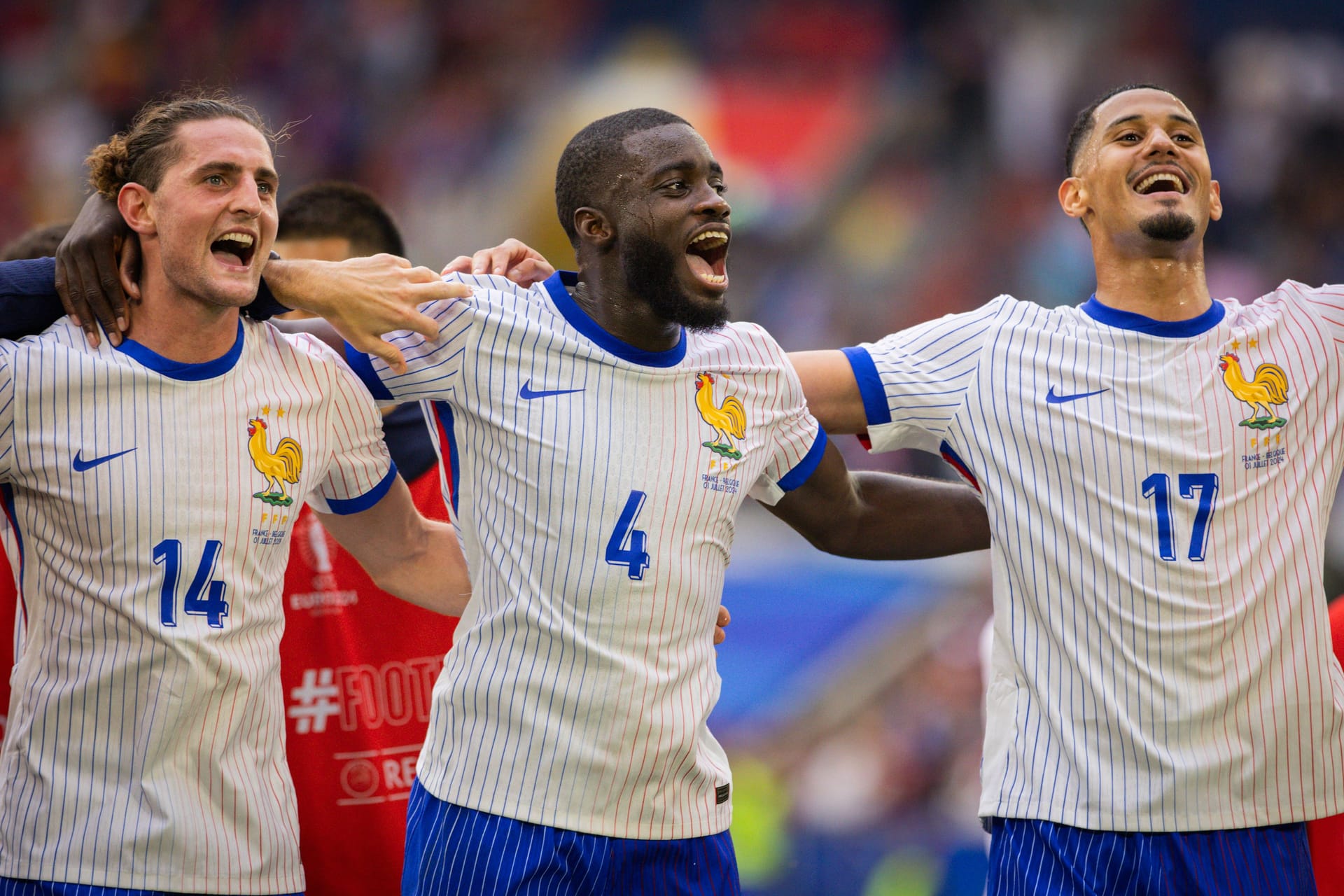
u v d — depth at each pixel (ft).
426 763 33.60
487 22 143.74
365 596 41.47
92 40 146.41
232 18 145.59
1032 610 34.96
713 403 33.71
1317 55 129.29
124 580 31.71
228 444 32.42
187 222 31.37
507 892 31.55
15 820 32.09
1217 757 33.58
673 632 32.53
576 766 31.81
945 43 134.41
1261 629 33.88
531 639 32.09
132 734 31.76
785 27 138.21
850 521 38.14
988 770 35.65
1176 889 33.68
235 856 32.53
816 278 124.67
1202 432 34.37
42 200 140.15
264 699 33.50
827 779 78.02
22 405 31.48
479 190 135.23
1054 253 119.34
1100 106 37.06
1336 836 39.32
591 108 136.05
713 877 33.83
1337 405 35.63
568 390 32.91
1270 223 121.80
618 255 33.12
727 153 132.46
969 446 35.99
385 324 32.58
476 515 33.35
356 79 143.02
